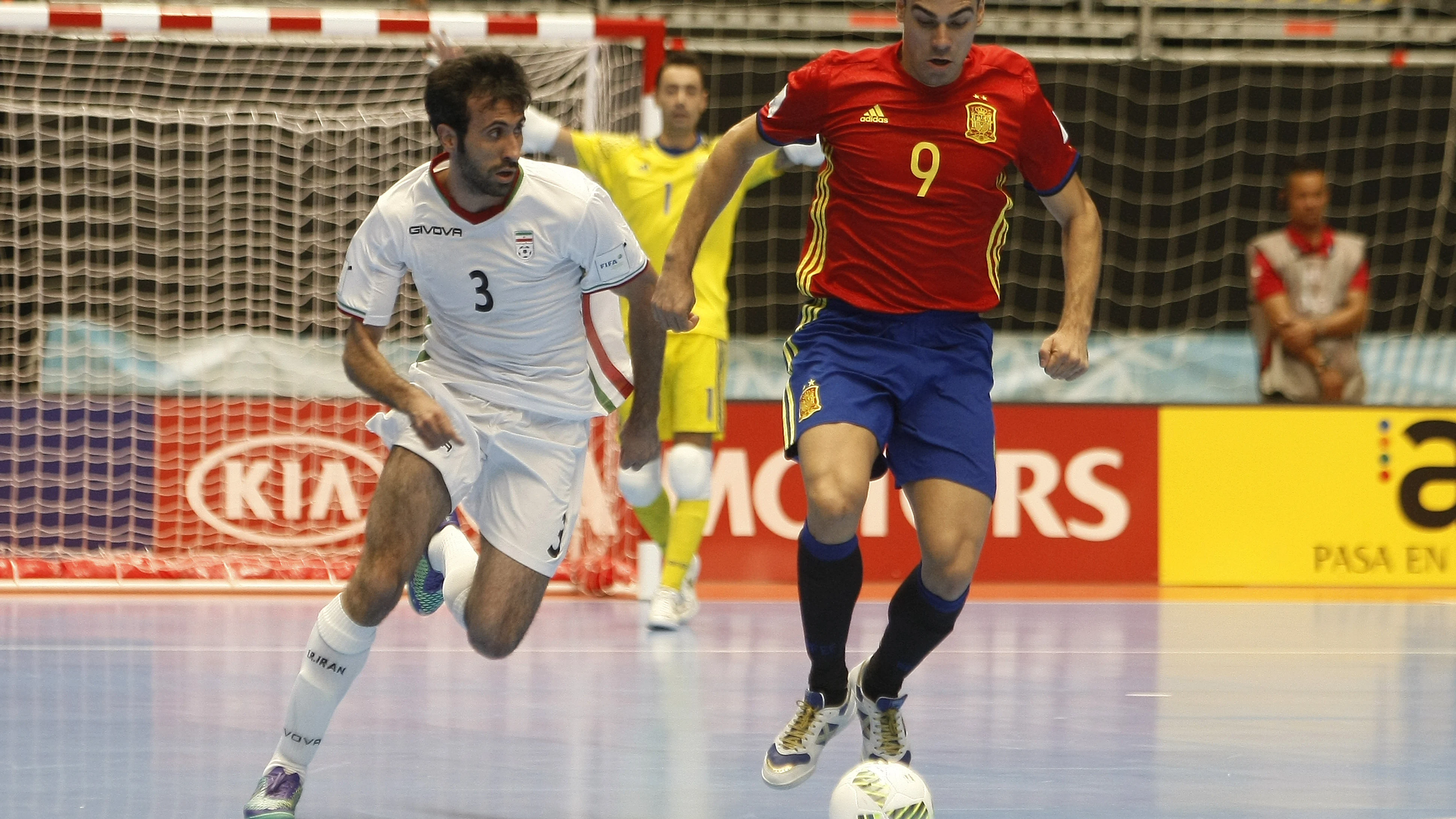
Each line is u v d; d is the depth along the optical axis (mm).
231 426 34875
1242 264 48531
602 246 13289
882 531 35750
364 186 46281
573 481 13922
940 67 13000
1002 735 16297
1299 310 38531
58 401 34438
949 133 13164
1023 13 46062
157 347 39281
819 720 13414
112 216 41031
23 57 44781
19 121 45156
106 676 19953
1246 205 48469
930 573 12938
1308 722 17328
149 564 32969
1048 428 36469
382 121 42031
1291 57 44469
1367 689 20062
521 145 12648
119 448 34656
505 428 13461
